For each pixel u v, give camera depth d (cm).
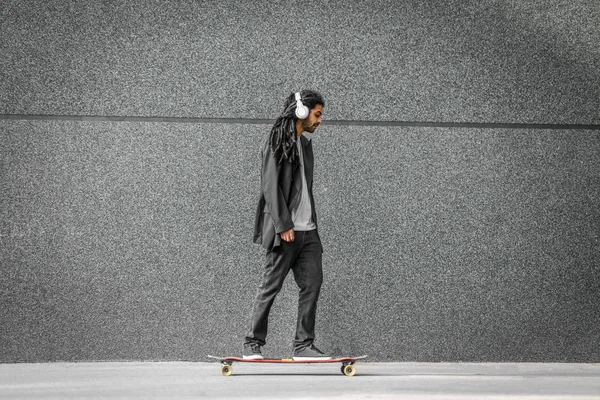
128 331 495
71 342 492
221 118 504
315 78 506
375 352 500
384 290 502
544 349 506
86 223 496
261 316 427
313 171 489
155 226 498
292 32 507
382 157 507
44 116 500
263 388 354
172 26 504
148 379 396
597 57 517
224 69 504
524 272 508
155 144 501
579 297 509
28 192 495
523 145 513
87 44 501
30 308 491
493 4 516
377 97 507
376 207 505
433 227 506
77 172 497
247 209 501
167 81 503
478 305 505
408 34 511
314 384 372
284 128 424
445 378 407
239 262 500
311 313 431
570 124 516
